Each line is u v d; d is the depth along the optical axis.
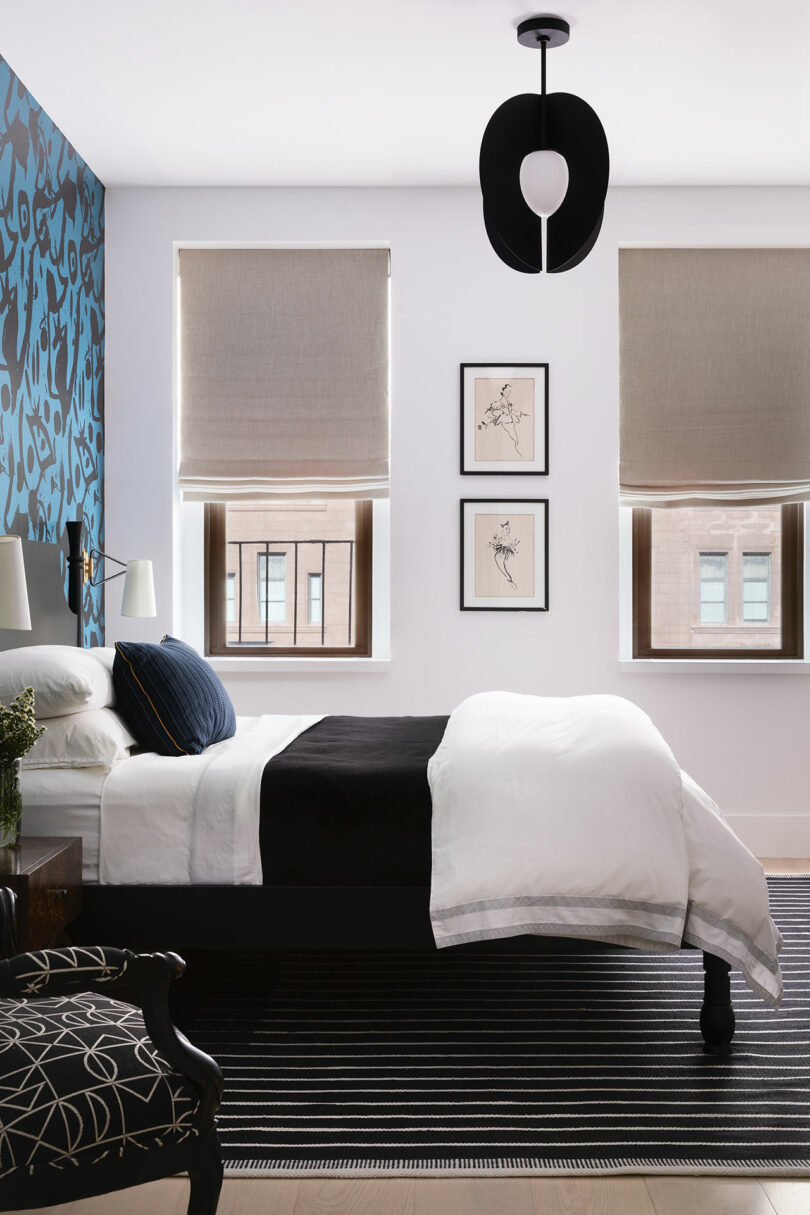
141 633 4.56
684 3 3.12
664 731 4.55
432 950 3.23
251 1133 2.09
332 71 3.54
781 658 4.68
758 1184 1.93
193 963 3.12
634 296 4.64
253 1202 1.87
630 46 3.37
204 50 3.39
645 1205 1.86
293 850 2.55
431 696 4.57
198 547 4.73
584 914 2.37
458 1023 2.65
